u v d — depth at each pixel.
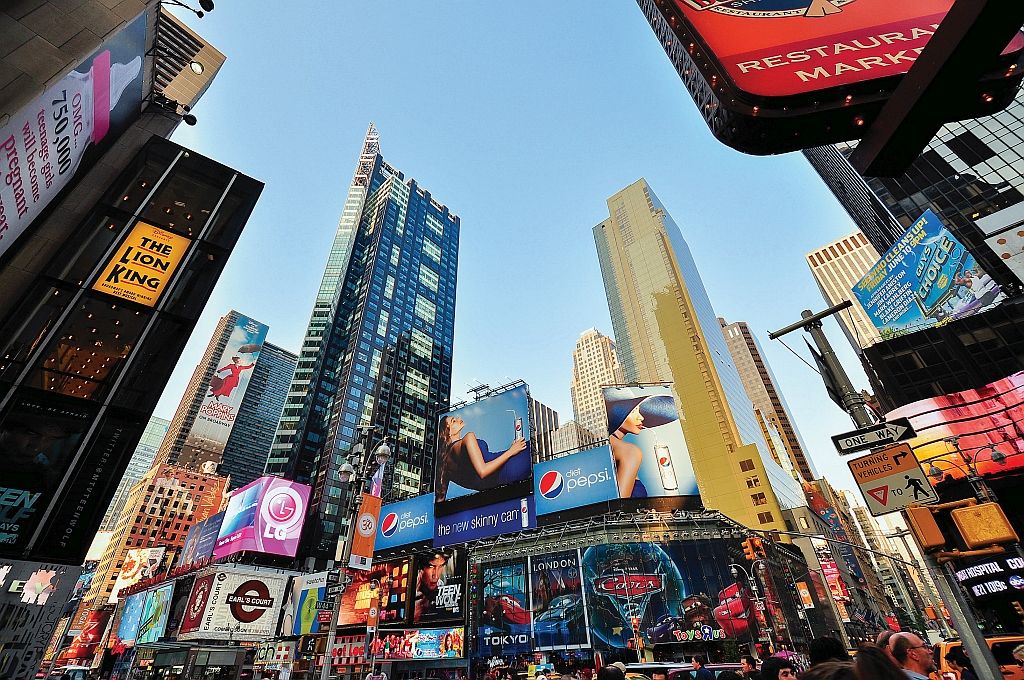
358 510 19.70
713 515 46.44
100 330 20.05
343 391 119.69
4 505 15.75
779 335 11.87
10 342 18.11
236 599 45.31
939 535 7.39
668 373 121.94
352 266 157.75
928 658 5.82
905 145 4.11
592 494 49.50
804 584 53.22
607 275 162.75
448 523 56.22
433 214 191.50
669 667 17.50
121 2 15.76
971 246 47.22
